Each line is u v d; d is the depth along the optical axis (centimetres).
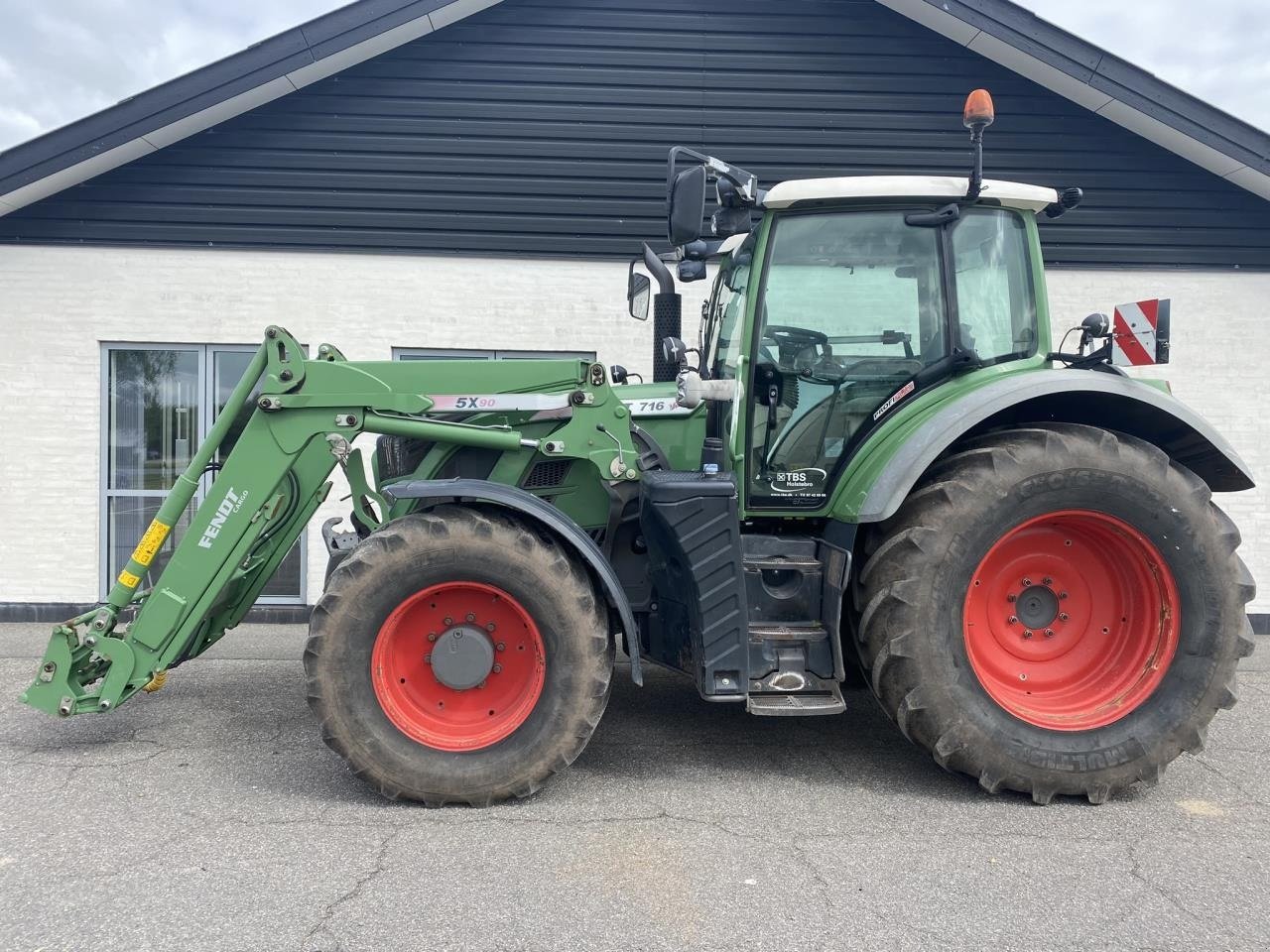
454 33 613
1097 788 308
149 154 598
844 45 627
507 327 625
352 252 615
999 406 312
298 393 330
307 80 597
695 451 381
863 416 351
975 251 353
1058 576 331
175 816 290
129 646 322
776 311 348
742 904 236
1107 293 638
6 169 551
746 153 629
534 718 304
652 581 347
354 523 423
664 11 622
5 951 211
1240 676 505
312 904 233
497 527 305
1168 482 310
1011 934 223
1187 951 216
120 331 604
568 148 622
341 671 297
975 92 326
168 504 333
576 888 243
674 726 396
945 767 312
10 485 602
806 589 332
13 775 326
